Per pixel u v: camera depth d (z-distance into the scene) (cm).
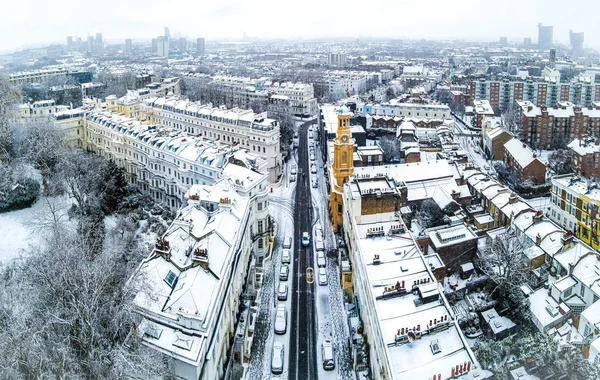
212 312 9481
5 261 12381
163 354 8706
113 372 8225
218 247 11231
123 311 8625
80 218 14962
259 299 13938
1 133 17212
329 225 18525
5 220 14625
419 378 8344
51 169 16900
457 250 14075
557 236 13875
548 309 11606
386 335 9231
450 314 9681
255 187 15625
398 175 18238
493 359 9281
